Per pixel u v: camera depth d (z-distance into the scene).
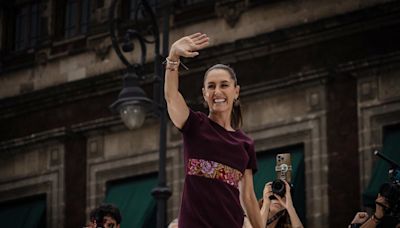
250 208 8.19
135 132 26.88
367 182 23.17
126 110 19.69
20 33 30.03
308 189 23.88
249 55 24.97
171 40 26.55
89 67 28.20
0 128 29.39
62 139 28.09
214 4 26.09
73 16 29.08
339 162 23.62
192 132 7.94
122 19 27.91
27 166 28.77
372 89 23.41
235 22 25.67
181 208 7.92
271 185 10.15
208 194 7.85
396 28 23.27
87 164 27.61
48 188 28.27
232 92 8.05
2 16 30.16
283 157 10.38
